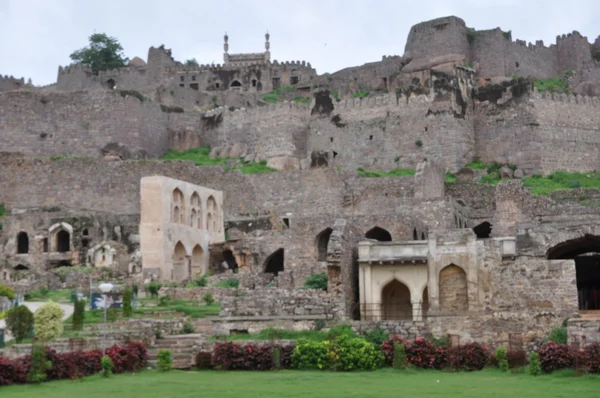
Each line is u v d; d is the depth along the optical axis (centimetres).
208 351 4084
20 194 8869
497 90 8925
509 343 4253
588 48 11194
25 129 9462
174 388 3262
